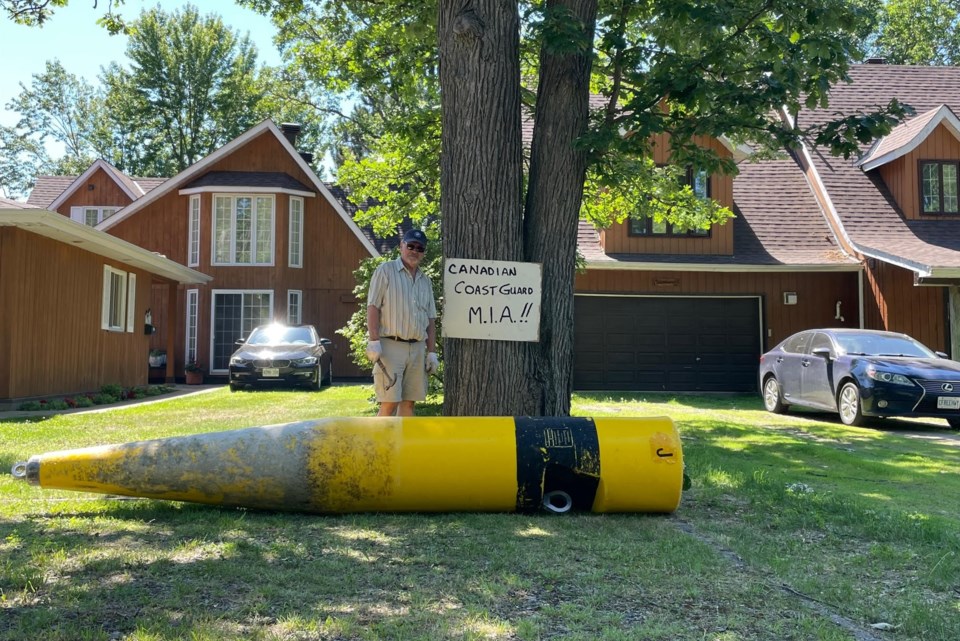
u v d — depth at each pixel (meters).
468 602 3.34
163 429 9.30
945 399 10.79
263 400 13.96
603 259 17.38
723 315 18.27
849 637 3.07
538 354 6.15
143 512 4.73
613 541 4.34
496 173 6.06
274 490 4.61
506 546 4.17
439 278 12.02
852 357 11.66
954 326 16.83
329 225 24.45
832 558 4.23
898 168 18.59
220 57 46.25
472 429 4.84
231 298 23.38
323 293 24.34
